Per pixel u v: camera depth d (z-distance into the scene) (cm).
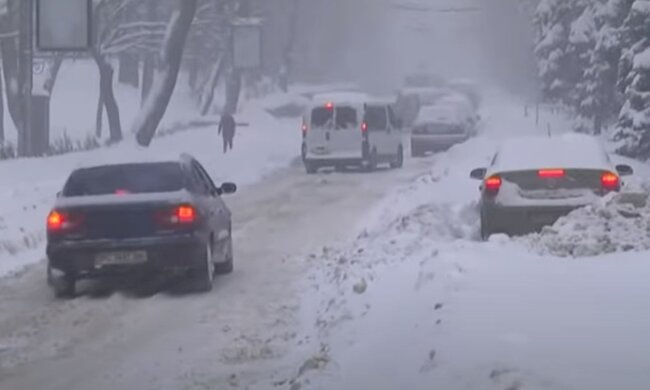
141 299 4600
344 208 8319
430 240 5153
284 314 4125
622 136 12244
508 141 5672
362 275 4359
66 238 4631
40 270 5562
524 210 5262
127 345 3684
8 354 3584
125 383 3147
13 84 13362
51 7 11131
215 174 11306
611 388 2391
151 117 13938
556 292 3444
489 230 5369
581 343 2781
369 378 2825
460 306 3288
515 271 3856
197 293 4700
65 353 3584
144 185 4834
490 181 5372
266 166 12925
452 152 12112
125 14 16650
